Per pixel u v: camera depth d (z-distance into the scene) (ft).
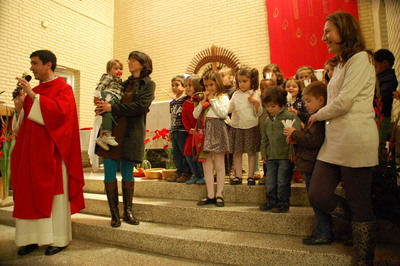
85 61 21.79
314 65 17.35
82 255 6.76
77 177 7.27
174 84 10.60
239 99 8.59
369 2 16.33
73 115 7.44
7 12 17.19
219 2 20.68
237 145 8.45
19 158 7.07
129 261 6.32
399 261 4.92
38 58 7.29
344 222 6.15
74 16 21.17
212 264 6.01
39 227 6.78
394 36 11.60
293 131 5.99
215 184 8.61
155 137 11.90
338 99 4.87
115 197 7.57
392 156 6.36
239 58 19.60
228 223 6.97
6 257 6.82
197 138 7.85
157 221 7.87
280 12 18.48
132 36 23.72
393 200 5.73
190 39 21.43
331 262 5.17
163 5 22.72
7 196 10.85
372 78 4.99
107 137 7.18
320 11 17.44
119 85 8.07
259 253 5.66
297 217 6.34
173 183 9.02
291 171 6.88
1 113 12.76
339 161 4.95
